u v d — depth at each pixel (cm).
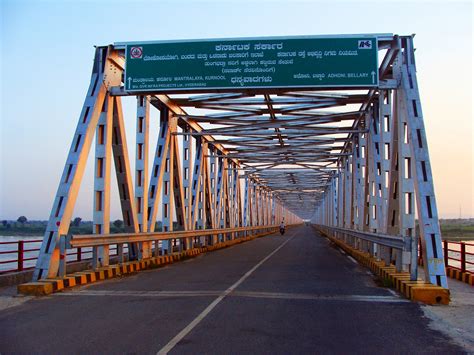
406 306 900
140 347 605
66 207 1226
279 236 5422
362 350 597
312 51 1476
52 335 671
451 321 774
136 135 1745
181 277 1352
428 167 1167
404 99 1334
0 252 1253
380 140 1658
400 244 1148
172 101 2003
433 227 1095
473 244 1363
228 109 2109
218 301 937
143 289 1112
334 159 3475
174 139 2103
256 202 5453
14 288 1158
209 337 655
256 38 1497
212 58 1502
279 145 2972
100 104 1448
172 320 764
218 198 3244
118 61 1571
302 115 2212
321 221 8119
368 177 1981
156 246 1805
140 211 1716
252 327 716
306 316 801
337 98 1869
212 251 2606
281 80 1473
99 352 584
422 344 629
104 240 1331
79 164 1305
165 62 1509
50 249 1170
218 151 3247
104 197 1438
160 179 1927
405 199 1344
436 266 1055
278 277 1340
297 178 5194
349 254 2334
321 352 586
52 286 1071
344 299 970
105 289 1115
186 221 2317
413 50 1349
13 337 662
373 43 1455
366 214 2064
